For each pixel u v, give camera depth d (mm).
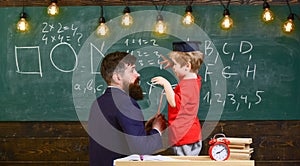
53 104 4602
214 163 2684
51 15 4613
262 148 4535
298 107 4523
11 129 4617
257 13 4559
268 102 4535
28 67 4621
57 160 4590
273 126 4543
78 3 4613
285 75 4535
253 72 4535
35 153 4602
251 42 4551
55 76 4605
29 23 4617
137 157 2760
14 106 4613
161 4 4574
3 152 4605
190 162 2688
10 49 4621
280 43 4547
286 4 4543
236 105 4535
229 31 4555
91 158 2941
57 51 4605
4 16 4629
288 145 4527
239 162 2686
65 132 4605
